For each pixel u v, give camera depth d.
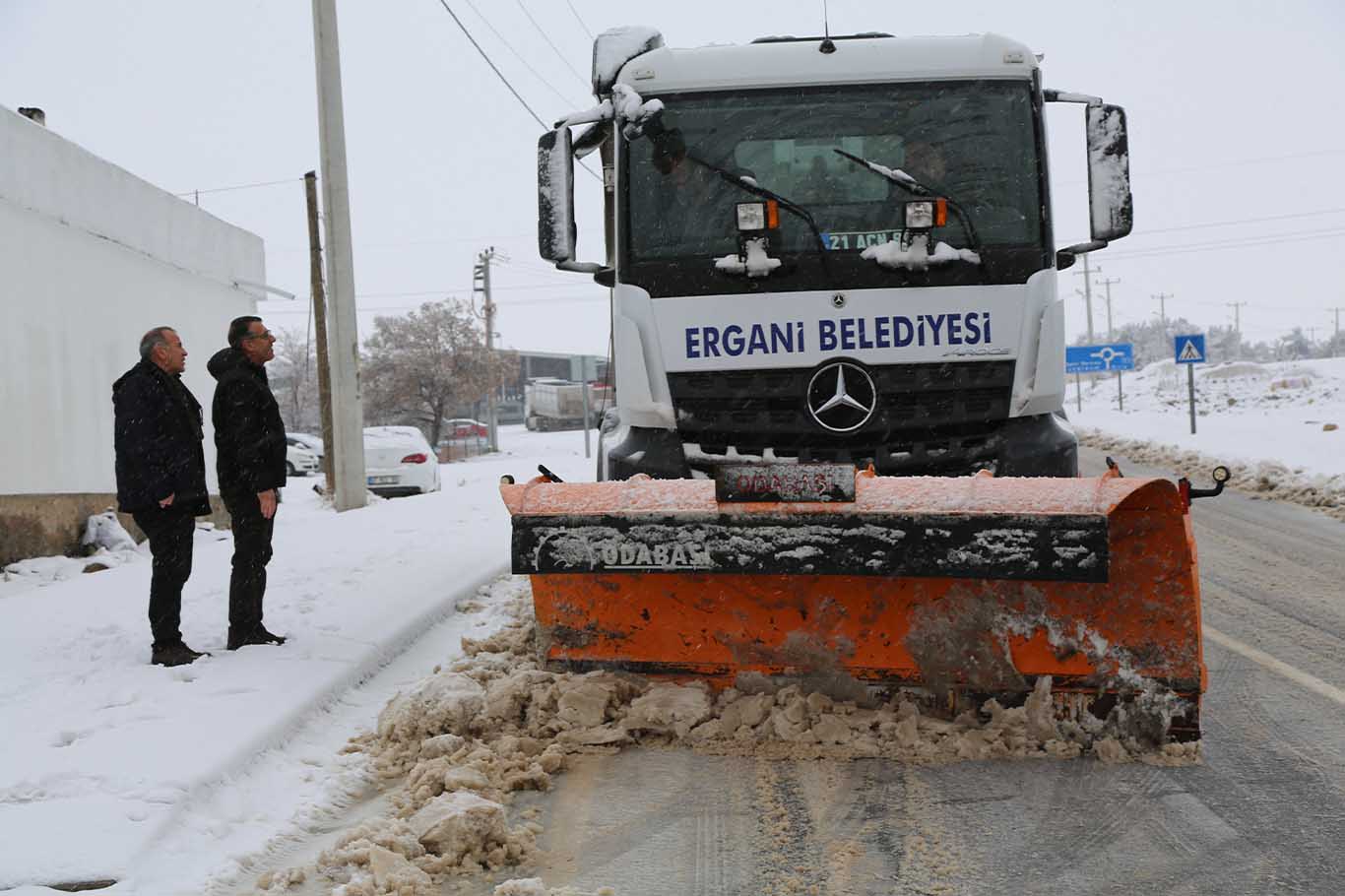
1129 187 6.87
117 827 4.06
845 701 5.15
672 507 4.84
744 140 6.68
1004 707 4.95
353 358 16.28
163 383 6.29
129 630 7.29
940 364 6.36
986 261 6.41
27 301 13.00
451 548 10.77
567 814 4.39
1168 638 4.70
